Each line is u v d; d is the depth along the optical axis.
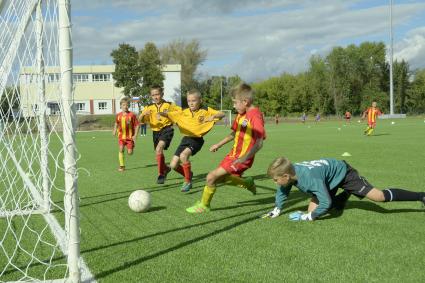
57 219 4.77
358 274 3.07
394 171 7.97
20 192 6.50
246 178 5.53
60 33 2.86
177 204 5.64
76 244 2.94
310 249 3.63
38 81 4.11
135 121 9.43
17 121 4.32
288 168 4.29
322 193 4.34
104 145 18.08
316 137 19.06
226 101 75.38
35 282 3.01
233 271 3.17
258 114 4.94
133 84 49.75
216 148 5.29
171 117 6.67
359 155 10.93
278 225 4.39
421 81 65.88
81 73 55.47
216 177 4.96
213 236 4.06
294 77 71.88
